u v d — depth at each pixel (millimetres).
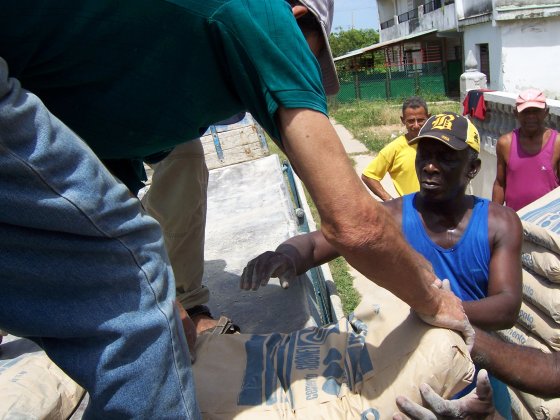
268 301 3297
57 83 1463
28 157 1167
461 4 22719
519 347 1992
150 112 1555
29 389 2088
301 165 1454
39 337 1352
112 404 1340
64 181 1225
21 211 1192
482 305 2201
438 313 1625
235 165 6742
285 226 4629
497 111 6785
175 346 1430
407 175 4789
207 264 4027
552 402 3084
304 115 1431
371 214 1433
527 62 18656
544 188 4660
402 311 1796
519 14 18109
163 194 2939
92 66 1435
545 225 3219
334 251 2498
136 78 1473
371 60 34219
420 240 2441
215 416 1744
